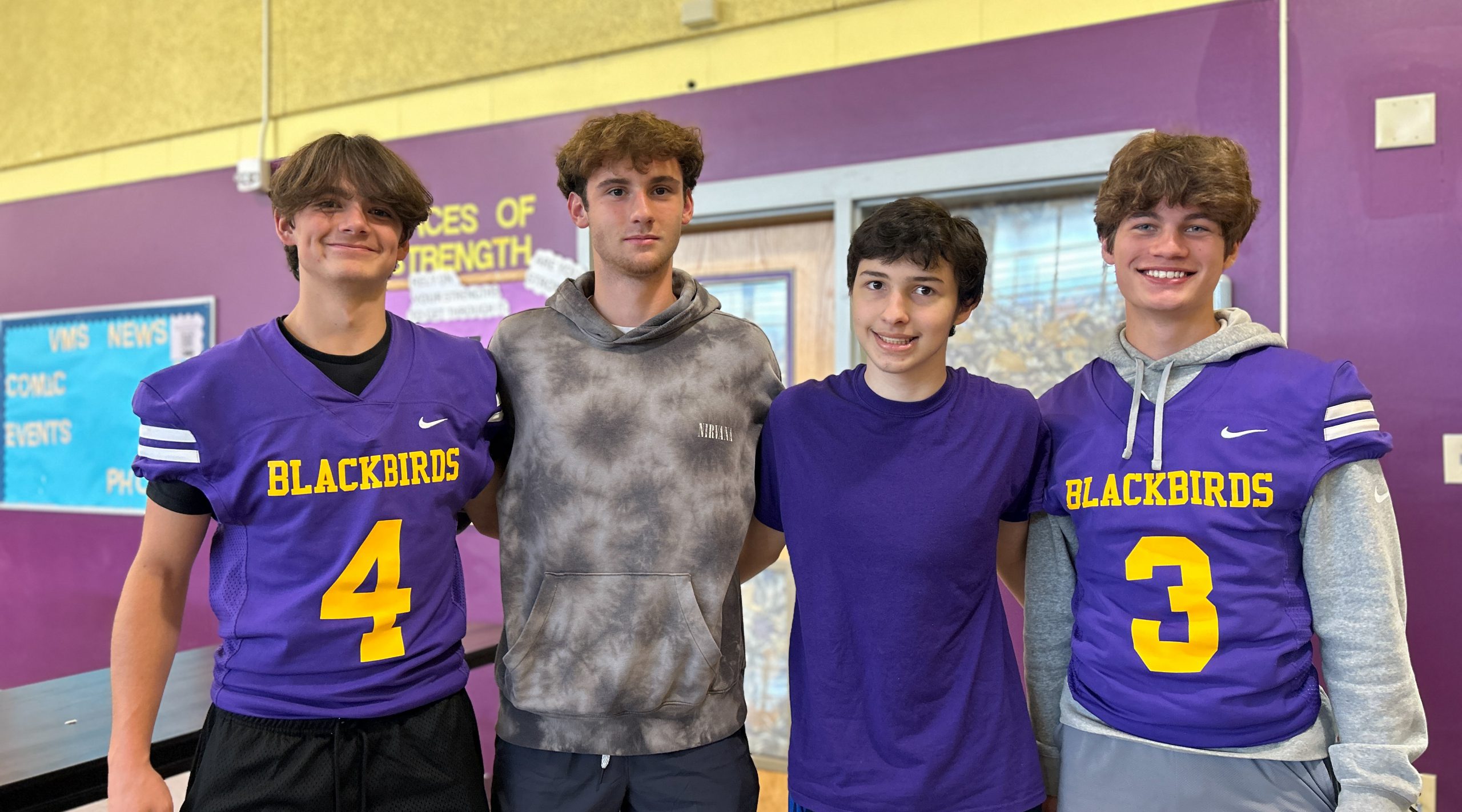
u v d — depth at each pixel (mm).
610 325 1398
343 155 1180
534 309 1489
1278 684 1093
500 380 1426
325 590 1153
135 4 3516
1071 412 1262
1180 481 1133
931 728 1188
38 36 3709
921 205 1224
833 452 1278
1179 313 1170
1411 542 2020
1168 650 1115
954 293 1233
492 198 2943
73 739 1489
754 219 2674
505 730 1380
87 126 3625
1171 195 1125
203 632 3277
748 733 2730
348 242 1175
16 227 3787
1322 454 1087
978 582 1230
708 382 1399
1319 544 1106
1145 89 2205
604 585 1341
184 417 1137
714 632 1365
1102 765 1149
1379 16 2027
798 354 2682
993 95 2338
